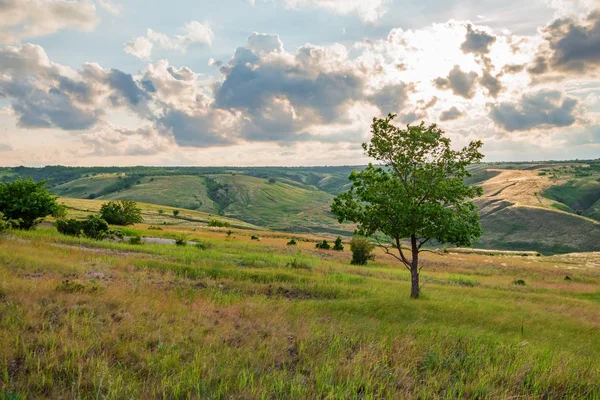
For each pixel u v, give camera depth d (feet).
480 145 61.00
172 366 21.03
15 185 103.76
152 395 17.29
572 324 50.62
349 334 30.25
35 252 59.98
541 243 532.32
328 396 18.03
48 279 40.45
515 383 22.25
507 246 549.54
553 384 22.75
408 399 18.85
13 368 18.99
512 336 38.58
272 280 65.26
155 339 24.94
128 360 21.29
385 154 64.03
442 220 57.93
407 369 22.38
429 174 61.52
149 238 142.31
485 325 43.06
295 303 45.01
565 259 246.06
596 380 23.93
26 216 102.32
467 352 28.02
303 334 28.89
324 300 52.37
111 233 113.09
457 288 85.35
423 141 61.11
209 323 30.14
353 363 22.59
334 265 108.78
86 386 17.83
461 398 19.61
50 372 18.56
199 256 89.76
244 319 32.96
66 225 106.22
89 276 48.67
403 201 60.44
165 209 650.43
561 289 113.39
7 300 29.19
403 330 34.06
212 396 17.58
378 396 18.79
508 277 149.48
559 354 30.07
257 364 22.18
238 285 57.41
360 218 64.03
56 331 24.08
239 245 147.02
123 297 34.53
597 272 180.04
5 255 51.55
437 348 27.50
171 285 49.93
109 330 25.26
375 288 67.62
